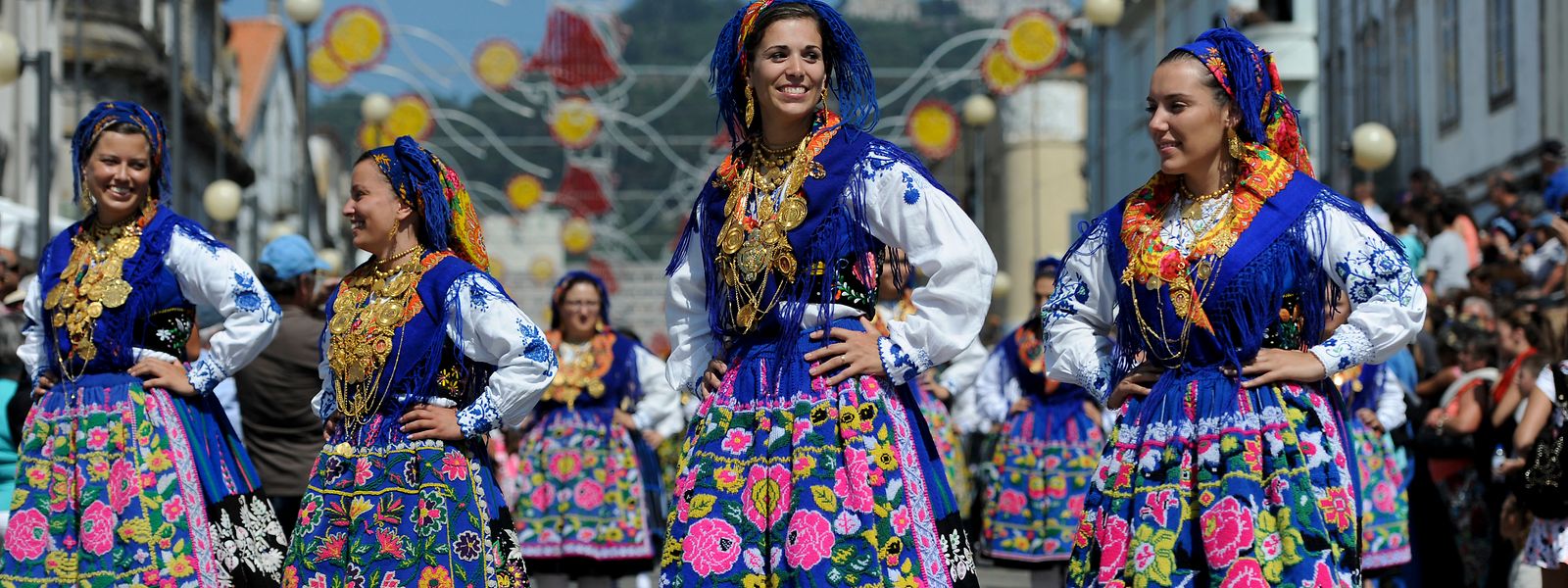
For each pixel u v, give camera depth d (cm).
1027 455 961
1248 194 450
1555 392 671
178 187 1706
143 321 590
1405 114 1975
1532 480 670
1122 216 467
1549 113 1509
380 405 531
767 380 468
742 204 477
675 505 473
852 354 463
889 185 465
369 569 525
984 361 1045
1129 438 460
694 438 477
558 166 5312
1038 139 3606
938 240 463
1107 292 475
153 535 576
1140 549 448
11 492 681
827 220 465
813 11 472
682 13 5800
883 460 463
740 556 462
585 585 950
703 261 494
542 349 534
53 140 2486
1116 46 3191
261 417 781
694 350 499
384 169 538
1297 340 455
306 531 534
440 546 525
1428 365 1041
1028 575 1205
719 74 483
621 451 962
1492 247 1264
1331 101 2280
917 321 467
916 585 460
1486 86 1691
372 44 1989
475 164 5288
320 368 553
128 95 2756
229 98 3819
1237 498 438
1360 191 1527
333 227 5122
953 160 4112
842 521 457
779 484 461
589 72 2400
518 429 987
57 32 2505
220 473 598
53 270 598
